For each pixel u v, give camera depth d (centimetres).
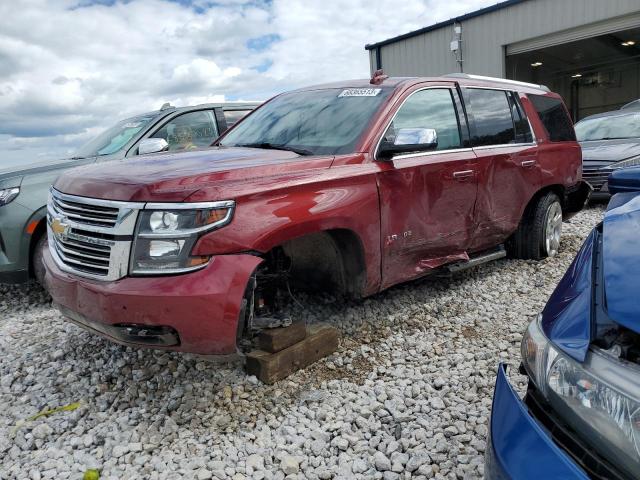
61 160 567
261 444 271
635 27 1548
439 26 1934
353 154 354
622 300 163
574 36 1661
